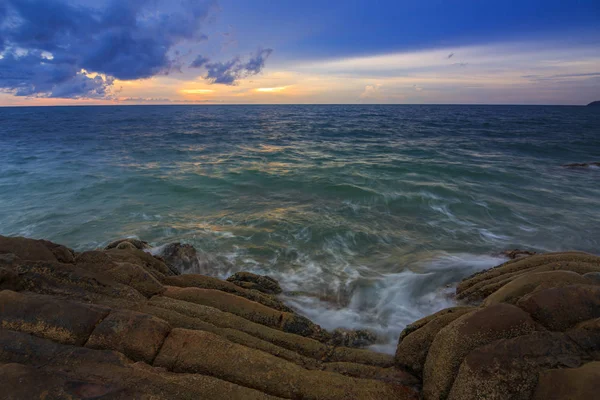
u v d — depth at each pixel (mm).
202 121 68062
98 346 3729
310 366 4180
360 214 12297
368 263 8719
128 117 81438
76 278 4949
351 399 3527
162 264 7227
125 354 3709
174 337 3979
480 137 37250
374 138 37188
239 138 37500
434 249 9500
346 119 73250
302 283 7719
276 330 4902
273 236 10266
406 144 31641
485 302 4348
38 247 5762
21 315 3891
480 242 9961
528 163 21656
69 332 3801
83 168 19812
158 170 19469
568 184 16359
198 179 17203
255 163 22031
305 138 37656
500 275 6109
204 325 4535
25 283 4738
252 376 3658
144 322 3998
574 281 4117
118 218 11828
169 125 56250
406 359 4027
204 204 13438
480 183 16500
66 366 3301
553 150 27312
